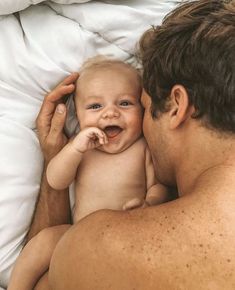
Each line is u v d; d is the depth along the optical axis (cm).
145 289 71
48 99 115
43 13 118
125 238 75
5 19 117
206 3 86
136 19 115
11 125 117
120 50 118
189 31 84
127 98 112
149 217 76
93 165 118
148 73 90
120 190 117
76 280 77
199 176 79
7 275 119
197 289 69
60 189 117
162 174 96
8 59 115
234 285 69
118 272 74
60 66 116
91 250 77
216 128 79
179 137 84
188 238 72
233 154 77
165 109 86
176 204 76
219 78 79
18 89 118
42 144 118
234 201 72
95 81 112
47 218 121
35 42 116
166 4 118
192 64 81
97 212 81
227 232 71
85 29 116
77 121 121
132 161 117
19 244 119
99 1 117
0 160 116
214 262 70
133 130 114
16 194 117
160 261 72
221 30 80
